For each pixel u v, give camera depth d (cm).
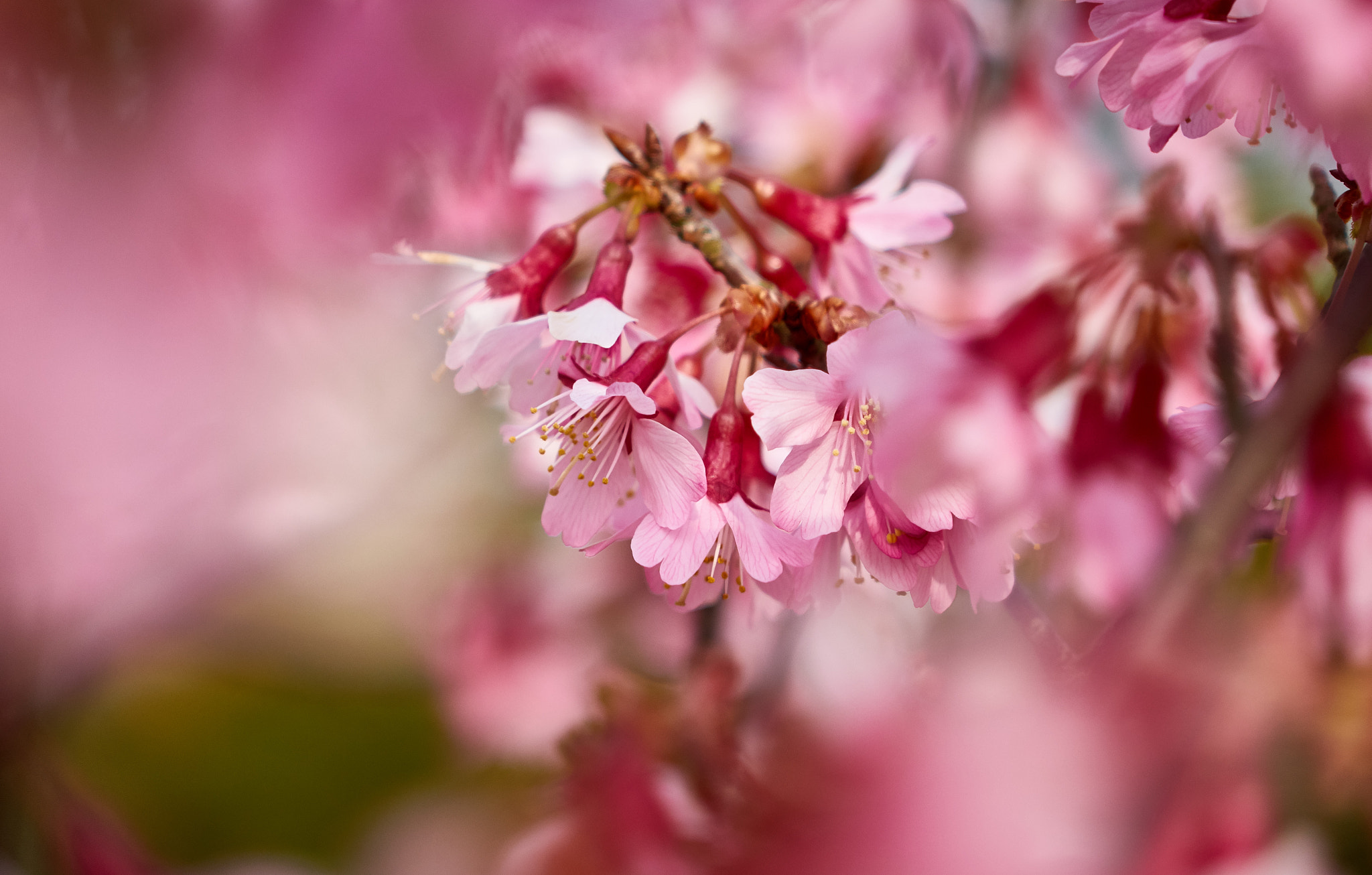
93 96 34
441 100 34
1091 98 44
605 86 42
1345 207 35
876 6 44
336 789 40
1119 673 34
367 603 40
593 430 36
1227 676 34
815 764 34
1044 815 34
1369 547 36
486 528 42
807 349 36
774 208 38
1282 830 34
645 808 38
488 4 34
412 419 40
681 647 42
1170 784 34
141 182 34
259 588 39
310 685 40
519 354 36
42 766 38
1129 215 40
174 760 39
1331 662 35
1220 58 35
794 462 35
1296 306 39
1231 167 41
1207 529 35
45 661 38
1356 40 34
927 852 34
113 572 37
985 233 44
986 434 37
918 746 34
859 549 35
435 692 41
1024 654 36
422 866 39
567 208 41
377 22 33
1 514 35
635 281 39
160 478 35
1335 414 36
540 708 42
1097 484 38
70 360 34
